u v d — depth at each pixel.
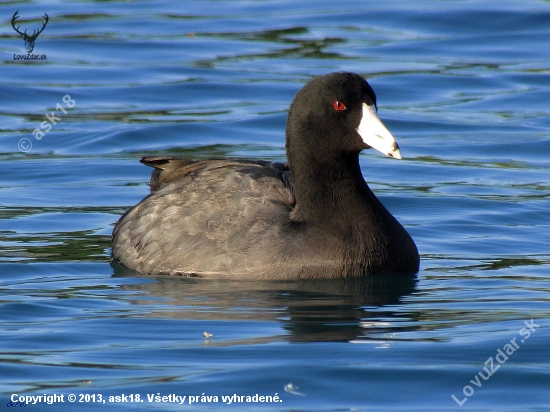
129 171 19.34
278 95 23.94
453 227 16.09
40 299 12.49
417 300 12.44
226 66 26.02
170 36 28.70
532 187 18.22
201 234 13.58
